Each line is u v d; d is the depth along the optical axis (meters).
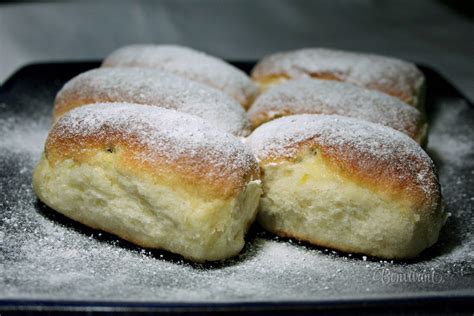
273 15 0.70
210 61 0.46
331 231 0.34
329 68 0.46
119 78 0.41
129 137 0.33
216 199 0.32
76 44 0.59
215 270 0.32
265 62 0.50
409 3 0.75
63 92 0.41
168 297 0.30
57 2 0.71
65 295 0.29
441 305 0.29
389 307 0.29
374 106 0.40
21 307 0.28
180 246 0.32
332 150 0.34
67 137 0.34
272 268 0.33
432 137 0.46
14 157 0.41
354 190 0.33
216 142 0.33
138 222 0.33
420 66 0.55
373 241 0.34
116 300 0.29
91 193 0.34
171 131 0.33
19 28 0.60
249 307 0.28
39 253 0.33
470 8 0.73
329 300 0.29
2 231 0.34
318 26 0.67
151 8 0.70
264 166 0.35
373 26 0.68
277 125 0.37
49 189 0.35
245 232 0.34
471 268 0.33
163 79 0.41
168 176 0.32
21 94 0.47
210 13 0.69
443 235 0.36
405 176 0.33
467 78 0.56
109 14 0.67
